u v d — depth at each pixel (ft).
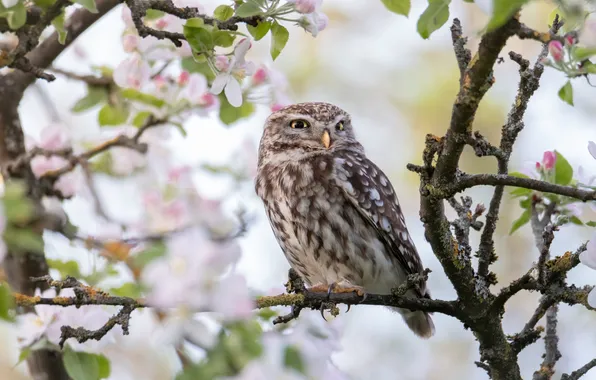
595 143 25.99
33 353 32.48
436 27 22.13
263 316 27.71
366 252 37.93
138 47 33.88
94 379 27.14
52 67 35.32
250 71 26.55
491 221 27.94
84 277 30.17
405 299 29.40
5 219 22.97
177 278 22.62
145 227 33.50
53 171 34.65
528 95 25.63
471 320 29.14
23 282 32.50
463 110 24.04
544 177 29.45
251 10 25.26
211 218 33.88
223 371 23.72
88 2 24.22
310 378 25.94
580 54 22.44
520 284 27.99
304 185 38.06
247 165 36.40
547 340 30.58
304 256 38.86
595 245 26.13
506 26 22.35
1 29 27.58
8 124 34.83
